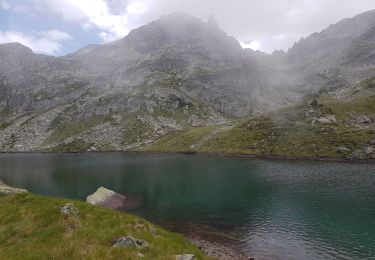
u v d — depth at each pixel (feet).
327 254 153.28
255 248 164.35
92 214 105.81
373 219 197.47
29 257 69.15
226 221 212.02
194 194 294.05
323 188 288.92
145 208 254.47
